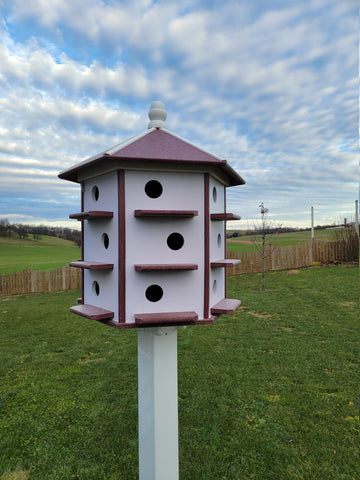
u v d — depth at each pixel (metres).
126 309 2.17
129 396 4.24
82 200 2.76
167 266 2.09
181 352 5.63
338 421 3.57
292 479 2.81
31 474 2.93
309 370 4.81
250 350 5.65
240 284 11.61
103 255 2.39
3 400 4.21
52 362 5.51
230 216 2.29
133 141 2.26
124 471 2.94
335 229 15.24
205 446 3.23
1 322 8.24
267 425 3.53
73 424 3.65
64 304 10.18
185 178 2.25
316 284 10.64
